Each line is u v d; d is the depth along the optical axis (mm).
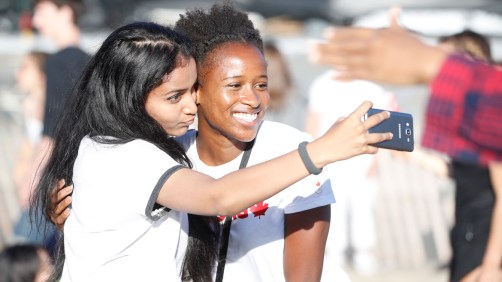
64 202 5527
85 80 5309
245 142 5660
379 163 14141
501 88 2865
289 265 5609
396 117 4535
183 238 5434
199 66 5441
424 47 2920
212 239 5664
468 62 2918
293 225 5594
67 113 5461
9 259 7691
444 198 14234
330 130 4406
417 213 14117
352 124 4242
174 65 5098
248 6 28062
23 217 10891
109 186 4961
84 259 5180
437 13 25641
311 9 27875
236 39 5434
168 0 26031
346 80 3162
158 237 5141
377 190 14125
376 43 2896
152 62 5051
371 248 12961
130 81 5094
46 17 10547
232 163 5676
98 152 5090
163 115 5160
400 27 3039
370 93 11297
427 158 8195
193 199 4711
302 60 17625
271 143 5672
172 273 5188
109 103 5152
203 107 5520
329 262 6094
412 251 13852
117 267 5141
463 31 8180
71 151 5410
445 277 13000
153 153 4988
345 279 6043
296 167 4398
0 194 13797
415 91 14992
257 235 5621
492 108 2865
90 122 5238
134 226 5039
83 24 24078
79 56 9281
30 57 12625
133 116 5113
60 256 5723
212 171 5707
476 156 2922
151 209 4902
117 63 5125
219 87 5391
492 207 7535
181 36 5223
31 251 7809
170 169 4895
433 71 2904
